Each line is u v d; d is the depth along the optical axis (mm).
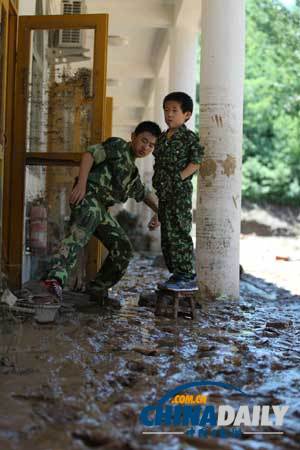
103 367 4105
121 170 5953
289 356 4711
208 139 7691
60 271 5559
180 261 6066
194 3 13438
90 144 7246
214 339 5219
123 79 21391
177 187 5945
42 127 7332
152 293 7004
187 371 4129
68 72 7414
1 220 6535
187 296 6129
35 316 5461
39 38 7668
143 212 19891
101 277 6332
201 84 7852
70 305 6160
